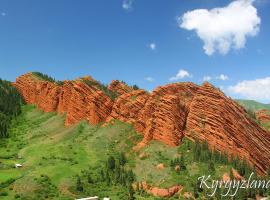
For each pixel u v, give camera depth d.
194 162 176.88
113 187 162.38
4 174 174.00
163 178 167.12
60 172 171.75
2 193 148.50
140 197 152.62
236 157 178.12
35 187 154.00
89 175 170.50
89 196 150.25
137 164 184.12
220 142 191.50
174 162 176.38
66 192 153.75
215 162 175.25
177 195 153.88
